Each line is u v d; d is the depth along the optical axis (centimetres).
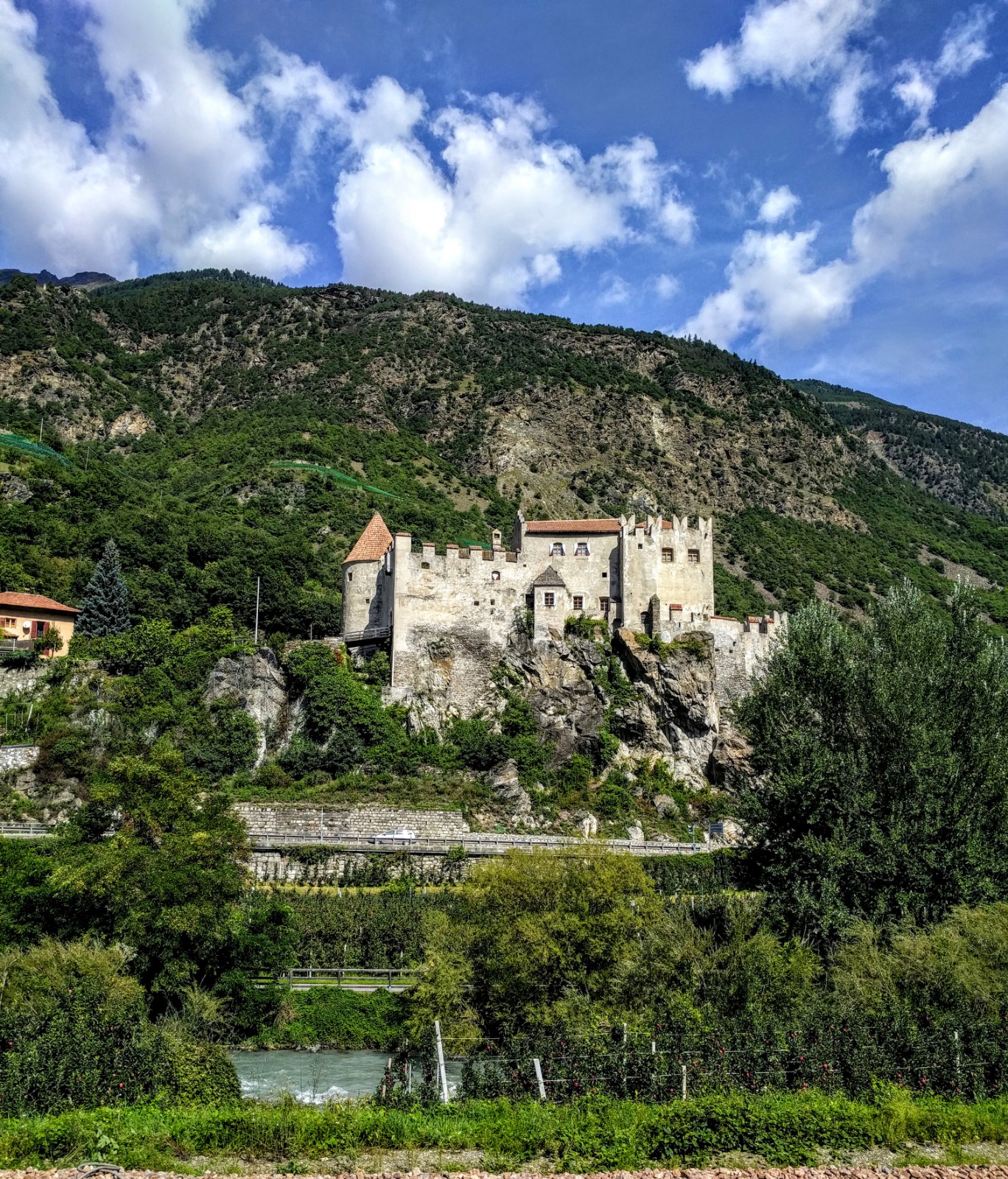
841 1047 3556
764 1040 3597
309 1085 4131
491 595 10438
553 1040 3762
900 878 4550
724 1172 2823
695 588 10744
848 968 4125
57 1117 3047
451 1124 3145
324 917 5800
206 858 5112
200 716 8969
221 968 5059
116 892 4788
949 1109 3272
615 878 4688
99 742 8288
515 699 9850
